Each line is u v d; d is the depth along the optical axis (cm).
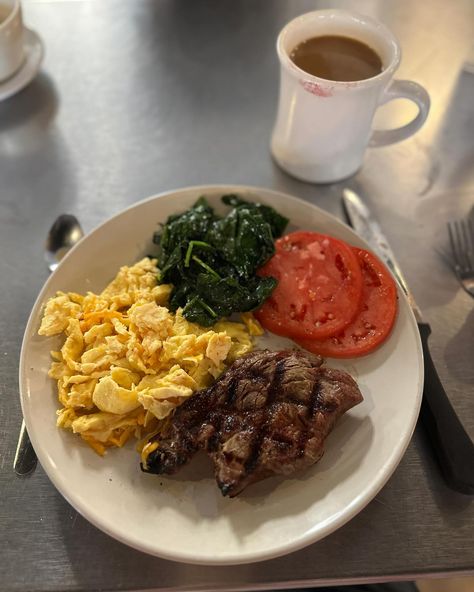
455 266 38
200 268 34
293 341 33
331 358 32
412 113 46
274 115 46
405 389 30
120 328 32
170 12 52
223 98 47
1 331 35
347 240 35
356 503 26
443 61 49
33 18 51
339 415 29
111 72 48
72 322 31
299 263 35
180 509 27
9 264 37
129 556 27
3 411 32
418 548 28
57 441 28
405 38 51
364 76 35
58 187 41
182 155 43
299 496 27
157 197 36
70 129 44
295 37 36
